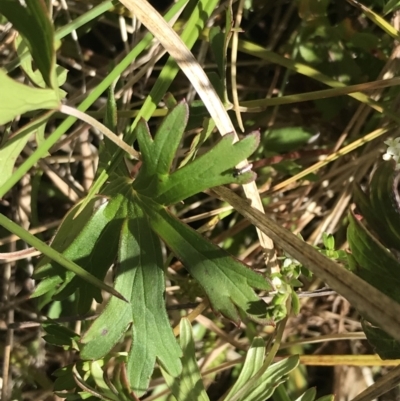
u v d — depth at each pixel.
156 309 0.14
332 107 0.19
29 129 0.14
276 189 0.18
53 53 0.11
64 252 0.14
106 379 0.14
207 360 0.18
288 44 0.19
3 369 0.18
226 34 0.15
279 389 0.17
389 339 0.14
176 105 0.13
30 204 0.19
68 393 0.15
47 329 0.15
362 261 0.14
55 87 0.12
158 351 0.14
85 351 0.14
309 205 0.19
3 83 0.11
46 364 0.19
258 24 0.20
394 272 0.14
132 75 0.18
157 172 0.13
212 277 0.13
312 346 0.19
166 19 0.14
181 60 0.14
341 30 0.18
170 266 0.19
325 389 0.19
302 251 0.13
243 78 0.20
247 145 0.13
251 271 0.13
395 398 0.18
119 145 0.13
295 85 0.19
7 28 0.17
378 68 0.19
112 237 0.14
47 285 0.14
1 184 0.15
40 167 0.18
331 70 0.19
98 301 0.14
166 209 0.14
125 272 0.14
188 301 0.18
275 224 0.14
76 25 0.15
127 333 0.18
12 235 0.18
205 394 0.14
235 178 0.13
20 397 0.18
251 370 0.15
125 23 0.19
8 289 0.18
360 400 0.14
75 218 0.14
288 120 0.19
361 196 0.15
